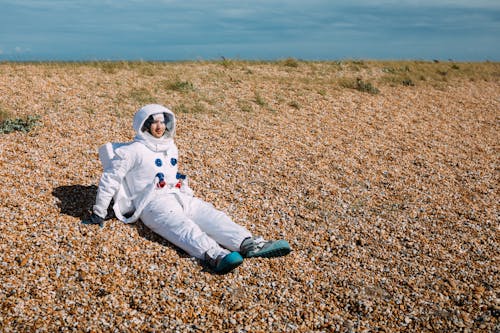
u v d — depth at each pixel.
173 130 4.91
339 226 5.36
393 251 4.93
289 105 9.73
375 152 7.69
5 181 5.22
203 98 9.48
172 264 4.31
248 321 3.77
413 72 14.80
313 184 6.31
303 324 3.82
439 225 5.50
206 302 3.93
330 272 4.52
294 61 14.98
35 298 3.71
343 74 13.80
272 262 4.56
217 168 6.45
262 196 5.85
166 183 4.71
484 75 15.62
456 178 6.94
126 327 3.57
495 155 8.07
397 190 6.39
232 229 4.52
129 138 7.02
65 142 6.57
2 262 3.99
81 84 9.51
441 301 4.17
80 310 3.66
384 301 4.15
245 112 8.96
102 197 4.58
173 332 3.58
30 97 8.24
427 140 8.52
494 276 4.55
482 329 3.83
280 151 7.25
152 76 11.06
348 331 3.77
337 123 8.94
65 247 4.28
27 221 4.54
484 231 5.41
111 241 4.45
